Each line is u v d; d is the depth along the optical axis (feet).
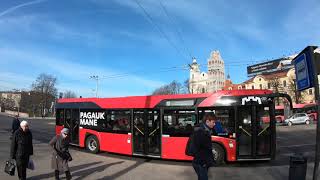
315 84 20.36
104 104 59.52
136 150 54.13
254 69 374.84
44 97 368.68
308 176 37.65
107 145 58.23
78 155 57.62
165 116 51.60
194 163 24.52
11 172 33.37
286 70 342.03
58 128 68.74
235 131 47.62
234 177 39.06
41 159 50.16
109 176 38.52
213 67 206.08
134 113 55.06
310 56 20.74
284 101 194.90
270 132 47.42
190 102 50.26
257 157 47.19
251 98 47.83
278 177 38.55
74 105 64.90
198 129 24.68
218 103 48.80
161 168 45.21
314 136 98.84
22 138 32.96
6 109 388.78
